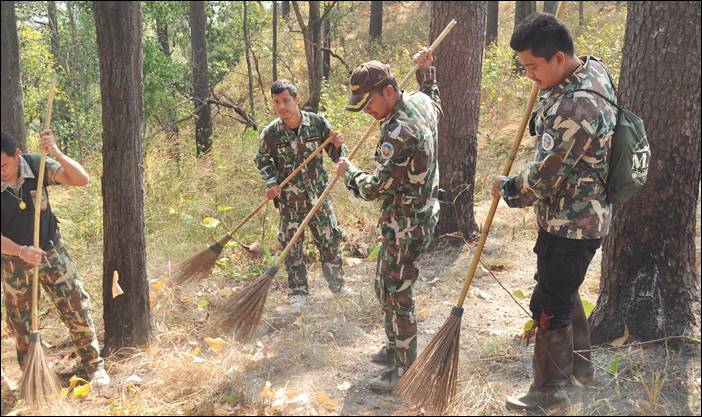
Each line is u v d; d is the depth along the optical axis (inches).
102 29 151.4
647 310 154.3
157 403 142.6
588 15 775.7
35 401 135.2
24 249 134.1
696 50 144.9
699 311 154.0
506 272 224.8
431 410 135.8
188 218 246.2
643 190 152.2
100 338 177.8
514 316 188.7
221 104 365.7
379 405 141.3
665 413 130.0
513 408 134.6
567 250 123.3
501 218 276.2
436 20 244.2
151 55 389.7
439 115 152.3
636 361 146.7
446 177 247.8
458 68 241.4
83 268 219.5
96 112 343.9
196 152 359.6
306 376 155.5
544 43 114.7
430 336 178.5
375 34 740.0
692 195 152.5
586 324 142.3
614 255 158.6
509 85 421.7
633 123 120.0
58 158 137.7
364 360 163.8
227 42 528.1
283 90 186.2
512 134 357.4
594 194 120.9
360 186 136.9
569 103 115.0
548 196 123.0
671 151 148.7
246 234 259.4
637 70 150.7
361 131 343.3
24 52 315.9
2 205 135.0
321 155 197.2
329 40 623.5
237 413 138.0
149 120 401.4
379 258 144.9
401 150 130.2
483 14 243.8
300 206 197.2
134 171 160.4
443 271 227.9
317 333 180.2
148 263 228.2
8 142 131.7
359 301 200.7
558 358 131.6
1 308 147.5
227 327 146.0
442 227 249.1
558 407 132.6
